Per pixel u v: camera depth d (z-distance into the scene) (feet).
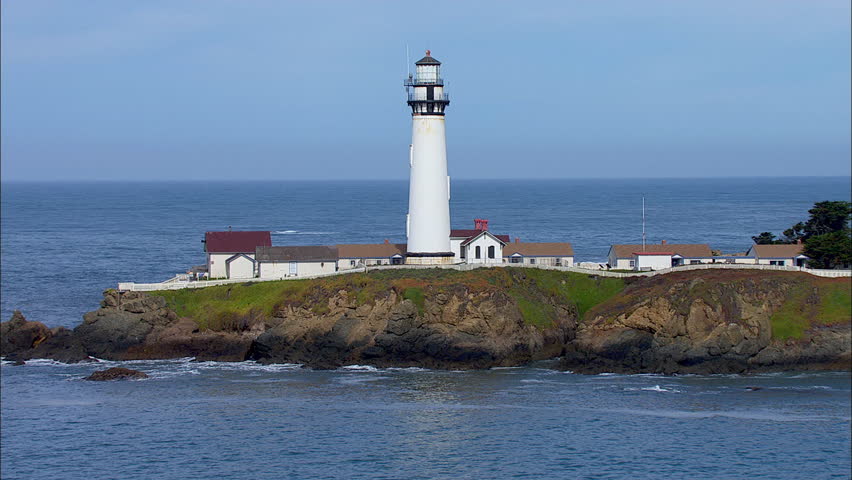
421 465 321.73
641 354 437.17
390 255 537.24
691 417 368.68
